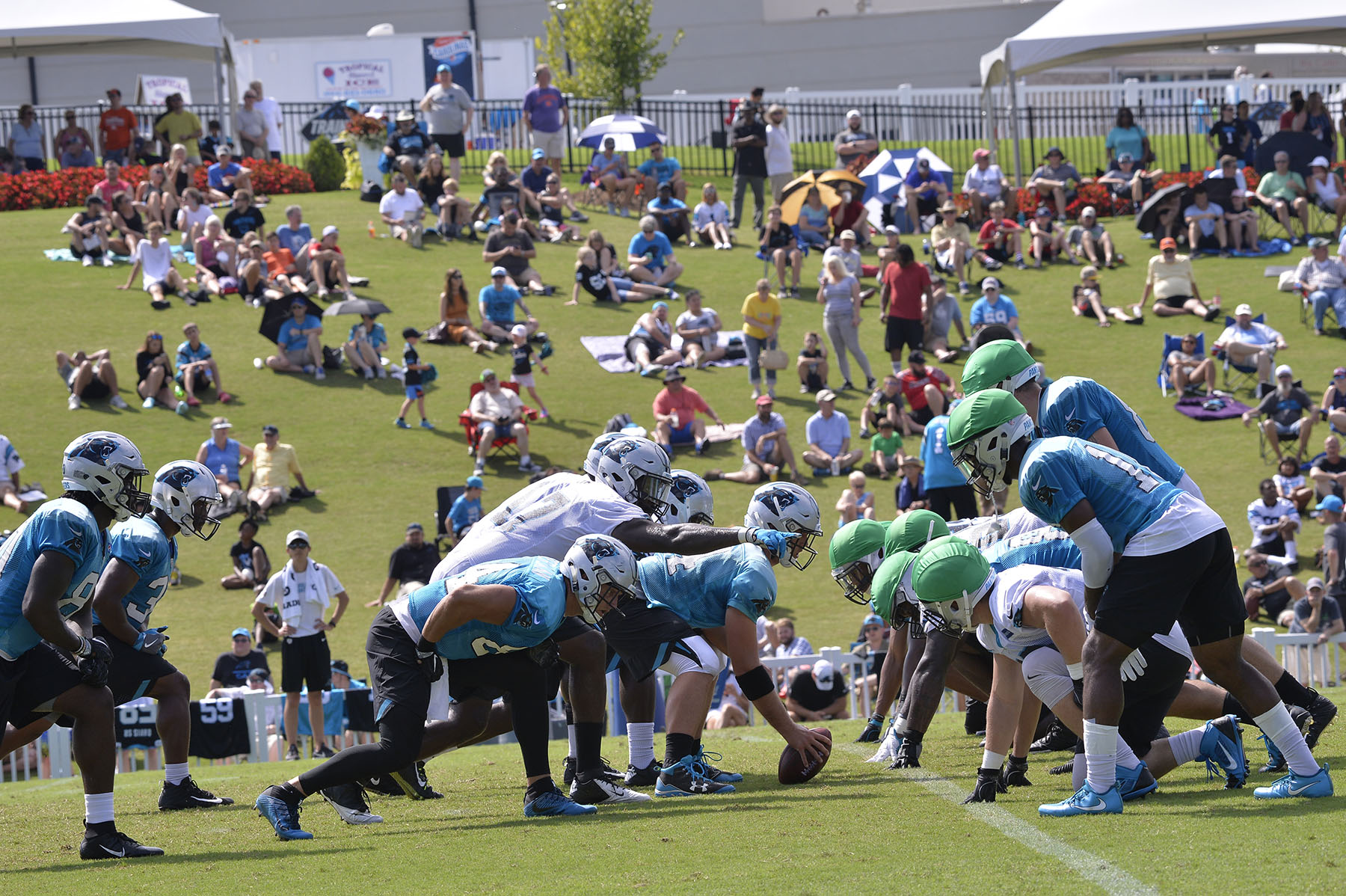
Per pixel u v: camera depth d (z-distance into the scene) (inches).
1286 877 423.8
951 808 619.2
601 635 740.0
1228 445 2231.8
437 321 2741.1
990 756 637.3
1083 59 3563.0
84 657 603.8
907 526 785.6
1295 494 1966.0
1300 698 691.4
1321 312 2596.0
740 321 2827.3
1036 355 2603.3
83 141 3499.0
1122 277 2957.7
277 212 3272.6
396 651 646.5
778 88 5388.8
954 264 2962.6
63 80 5103.3
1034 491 562.6
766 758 900.0
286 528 2039.9
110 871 564.1
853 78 5364.2
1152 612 557.3
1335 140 3353.8
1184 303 2753.4
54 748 1192.2
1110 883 434.3
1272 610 1681.8
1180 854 470.9
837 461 2225.6
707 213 3316.9
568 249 3211.1
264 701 1291.8
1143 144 3442.4
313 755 1307.8
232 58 3563.0
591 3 4207.7
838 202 3201.3
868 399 2466.8
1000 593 617.0
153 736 1253.7
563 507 726.5
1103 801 577.9
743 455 2293.3
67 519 599.2
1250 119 3420.3
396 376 2551.7
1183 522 557.0
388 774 758.5
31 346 2507.4
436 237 3208.7
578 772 722.8
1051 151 3368.6
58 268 2901.1
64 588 595.5
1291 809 549.6
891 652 973.2
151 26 3203.7
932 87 5344.5
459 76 4306.1
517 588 625.3
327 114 3922.2
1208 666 591.5
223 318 2699.3
